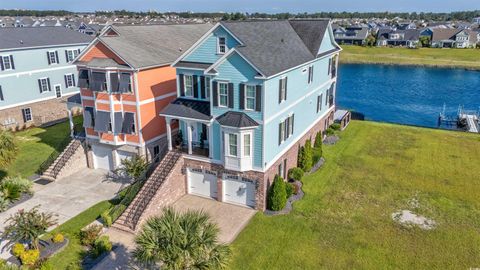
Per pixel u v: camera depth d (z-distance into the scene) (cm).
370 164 3266
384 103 6575
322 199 2642
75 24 11831
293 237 2202
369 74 9562
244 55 2227
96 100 2953
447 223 2347
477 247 2105
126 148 3027
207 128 2728
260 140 2362
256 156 2406
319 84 3478
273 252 2069
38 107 4466
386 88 7825
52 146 3781
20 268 1853
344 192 2748
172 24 3788
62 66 4659
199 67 2630
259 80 2248
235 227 2308
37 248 2033
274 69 2345
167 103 3141
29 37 4422
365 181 2930
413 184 2881
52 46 4466
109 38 2889
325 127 3981
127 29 3155
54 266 1961
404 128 4394
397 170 3141
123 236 2244
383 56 12088
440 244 2134
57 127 4412
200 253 1480
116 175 3080
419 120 5553
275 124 2505
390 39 14475
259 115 2319
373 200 2630
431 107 6297
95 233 2161
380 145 3766
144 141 2970
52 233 2253
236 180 2544
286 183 2628
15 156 2761
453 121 5184
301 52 3006
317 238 2192
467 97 7000
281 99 2545
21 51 4166
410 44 14050
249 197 2542
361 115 5106
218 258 1513
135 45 3002
